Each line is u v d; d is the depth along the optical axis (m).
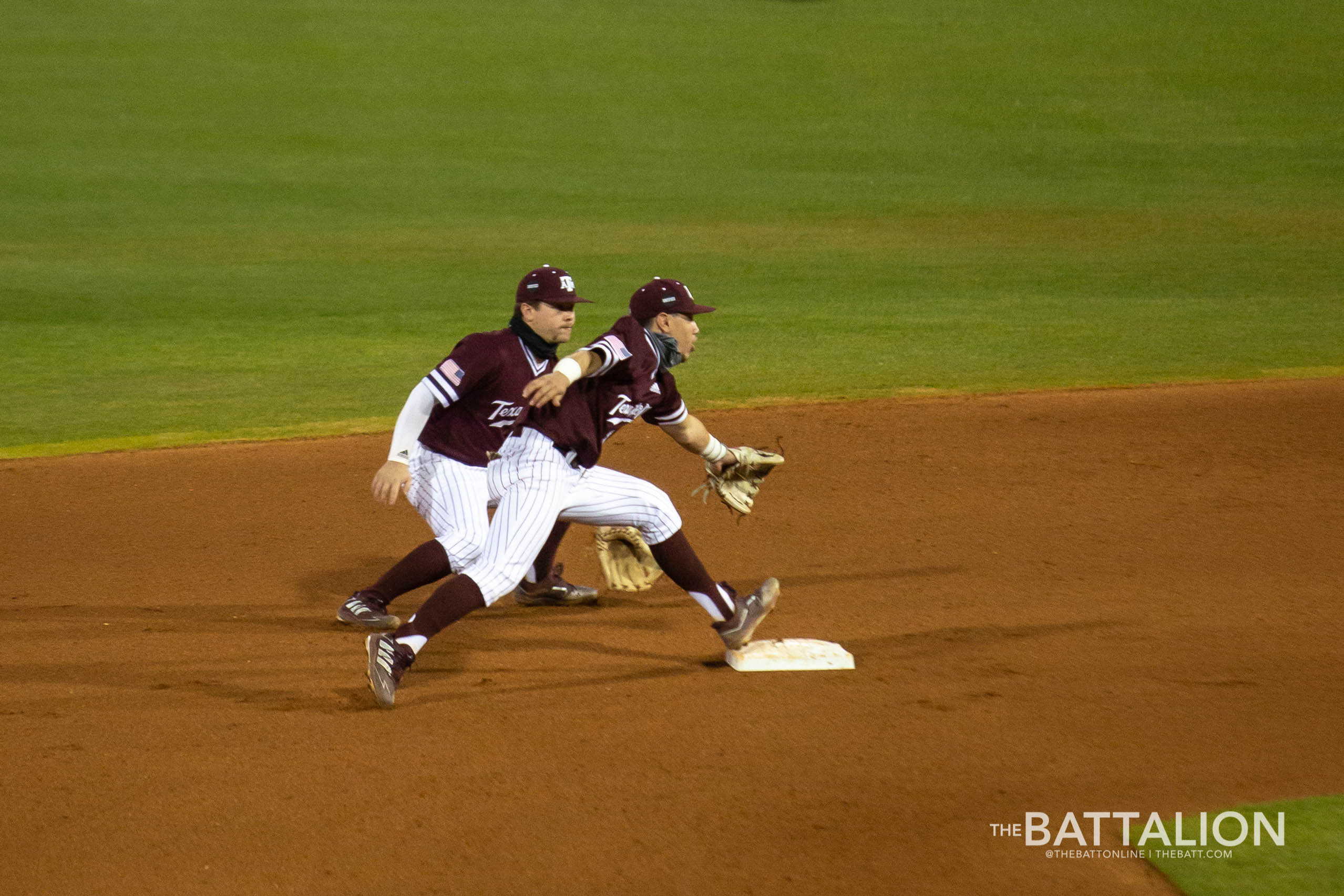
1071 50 143.12
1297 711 16.17
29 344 47.25
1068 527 25.45
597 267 67.31
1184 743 15.18
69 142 110.06
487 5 166.00
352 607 18.98
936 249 72.25
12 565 23.38
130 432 34.00
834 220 84.06
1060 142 112.56
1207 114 120.00
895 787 14.05
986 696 16.81
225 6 161.88
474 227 81.81
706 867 12.38
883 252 71.31
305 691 17.19
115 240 75.62
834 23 157.50
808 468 30.22
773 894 11.91
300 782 14.25
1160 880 12.05
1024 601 21.08
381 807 13.64
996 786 14.06
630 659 18.58
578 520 18.06
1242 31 146.38
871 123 120.81
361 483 29.16
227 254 71.00
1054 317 52.28
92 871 12.38
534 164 106.56
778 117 123.50
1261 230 77.62
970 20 156.38
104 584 22.30
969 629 19.72
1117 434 33.12
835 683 17.39
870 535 25.06
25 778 14.38
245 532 25.59
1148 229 78.50
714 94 131.75
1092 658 18.30
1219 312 52.84
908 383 39.69
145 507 27.33
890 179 100.31
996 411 35.78
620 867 12.39
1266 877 12.00
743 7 166.38
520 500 17.20
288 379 41.38
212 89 131.12
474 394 18.36
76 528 25.80
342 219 84.75
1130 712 16.22
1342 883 11.88
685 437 19.31
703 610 21.12
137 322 52.12
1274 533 24.81
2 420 35.28
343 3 165.38
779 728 15.78
